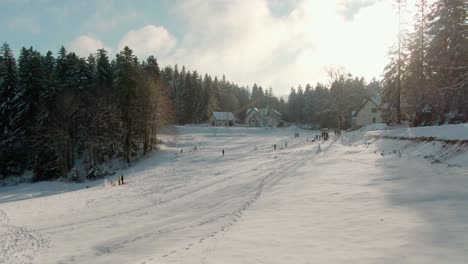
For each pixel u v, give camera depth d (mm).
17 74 43688
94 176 37500
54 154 39688
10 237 13156
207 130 76375
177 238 9734
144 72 50531
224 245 7941
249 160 35531
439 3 29062
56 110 40438
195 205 16531
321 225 8805
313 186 15375
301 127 102188
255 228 9344
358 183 14391
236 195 17000
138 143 48062
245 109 138625
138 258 8047
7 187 36469
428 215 8320
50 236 12969
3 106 41438
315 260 6254
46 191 32000
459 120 26531
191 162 39594
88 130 42719
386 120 46469
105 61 51969
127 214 16562
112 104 44750
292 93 137000
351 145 32812
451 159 15180
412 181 12969
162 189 24250
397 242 6672
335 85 60094
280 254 6836
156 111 49094
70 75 50906
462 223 7320
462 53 26750
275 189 16391
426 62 30250
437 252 5855
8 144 40250
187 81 101562
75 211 18578
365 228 7969
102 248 10195
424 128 24328
